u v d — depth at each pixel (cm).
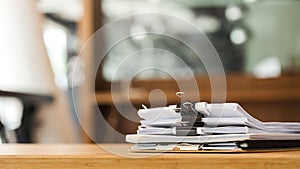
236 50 296
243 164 70
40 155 74
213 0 298
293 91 285
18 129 188
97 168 72
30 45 190
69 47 285
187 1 297
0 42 178
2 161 74
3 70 177
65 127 203
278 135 82
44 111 197
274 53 294
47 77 197
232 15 298
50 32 280
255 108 289
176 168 71
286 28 294
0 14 180
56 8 285
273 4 296
